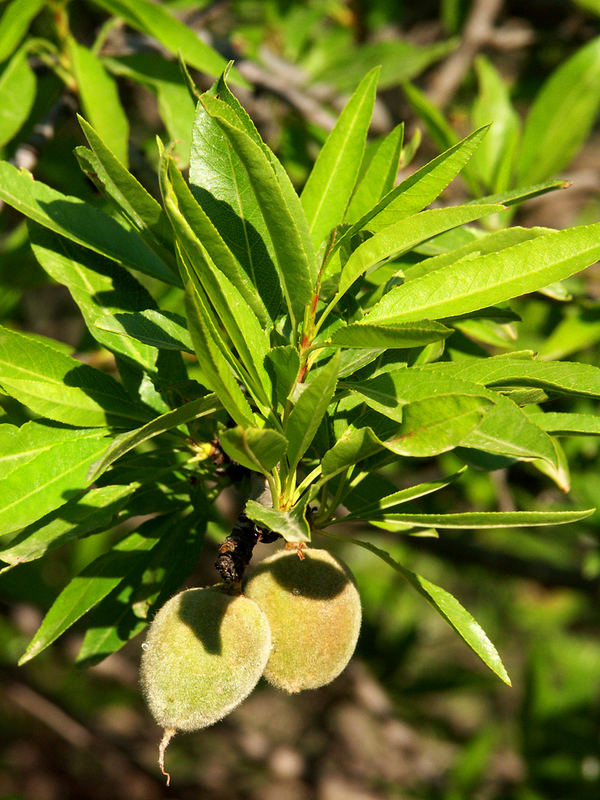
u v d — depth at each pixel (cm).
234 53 52
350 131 30
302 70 60
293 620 28
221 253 26
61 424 29
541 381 27
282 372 26
